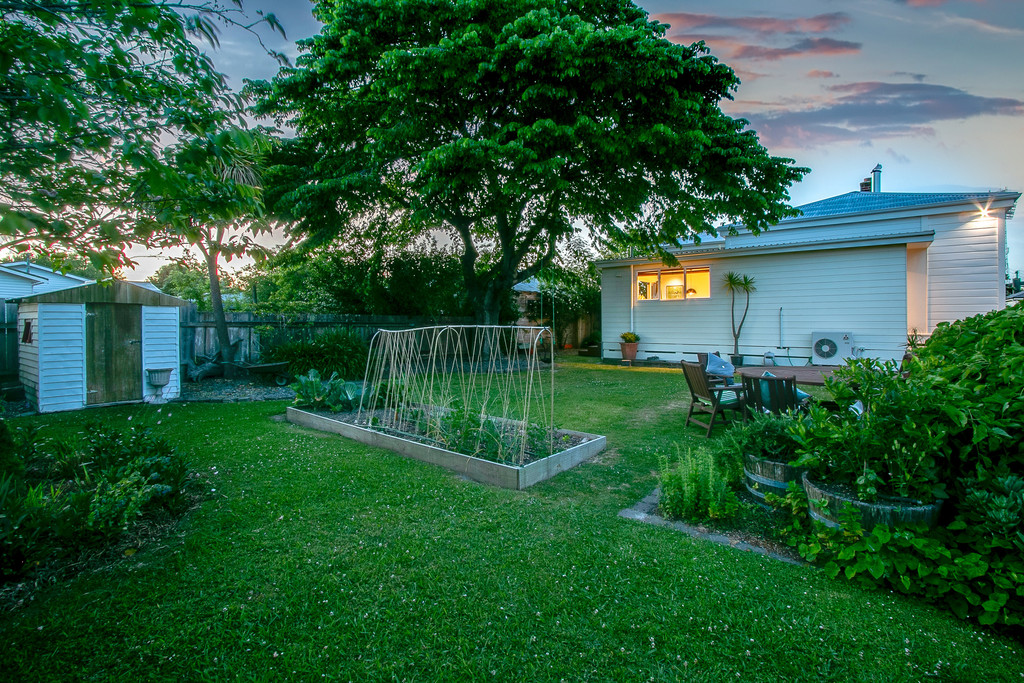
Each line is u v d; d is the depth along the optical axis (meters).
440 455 4.41
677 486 3.32
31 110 1.58
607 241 15.51
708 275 13.88
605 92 9.21
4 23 1.76
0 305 8.04
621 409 7.38
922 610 2.20
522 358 16.36
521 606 2.21
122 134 1.81
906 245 11.12
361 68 9.76
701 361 7.85
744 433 3.64
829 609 2.19
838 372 3.05
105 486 2.93
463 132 10.79
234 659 1.85
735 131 10.28
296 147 11.66
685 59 9.29
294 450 4.81
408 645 1.95
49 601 2.19
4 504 2.56
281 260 11.88
